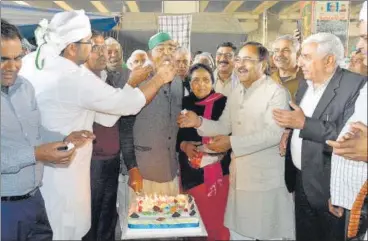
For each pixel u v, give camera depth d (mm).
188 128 1496
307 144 1372
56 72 1337
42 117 1355
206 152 1505
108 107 1355
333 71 1354
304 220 1462
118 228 1528
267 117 1439
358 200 1248
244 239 1525
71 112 1363
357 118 1269
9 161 1218
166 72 1431
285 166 1477
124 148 1507
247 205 1507
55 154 1248
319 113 1350
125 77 1458
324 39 1335
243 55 1428
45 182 1410
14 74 1257
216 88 1470
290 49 1401
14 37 1232
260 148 1466
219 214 1535
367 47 1337
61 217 1419
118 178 1532
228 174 1516
